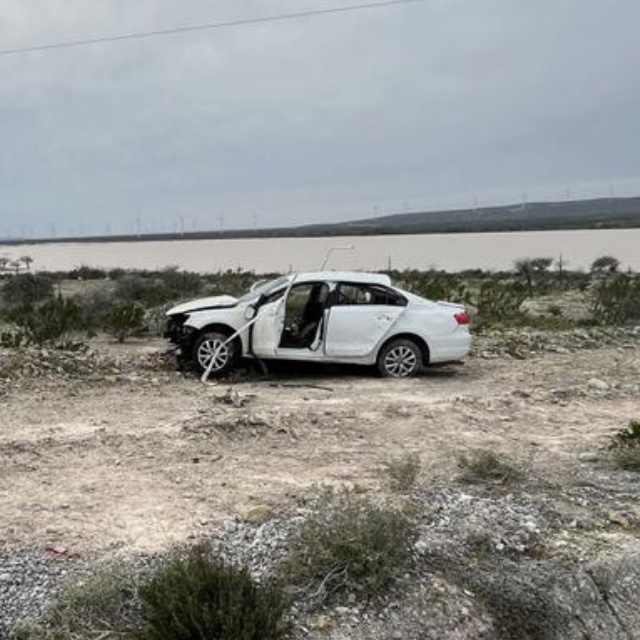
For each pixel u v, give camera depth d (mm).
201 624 3863
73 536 5168
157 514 5602
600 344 15578
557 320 19000
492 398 10039
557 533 5621
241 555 4918
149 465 6746
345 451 7426
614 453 7473
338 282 11562
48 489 6070
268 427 8070
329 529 4910
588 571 5168
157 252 130750
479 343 14844
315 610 4434
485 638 4555
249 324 11164
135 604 4289
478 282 38656
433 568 4977
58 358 11320
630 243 108438
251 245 151500
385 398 10047
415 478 6586
